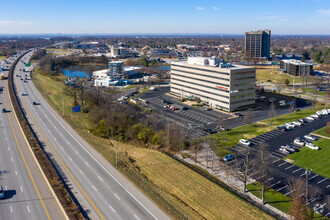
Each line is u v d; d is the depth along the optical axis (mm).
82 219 63688
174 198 74250
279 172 90438
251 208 70875
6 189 78562
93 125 134625
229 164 96438
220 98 165875
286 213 69562
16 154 102438
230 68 162250
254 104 173250
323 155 101500
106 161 96250
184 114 158125
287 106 172875
